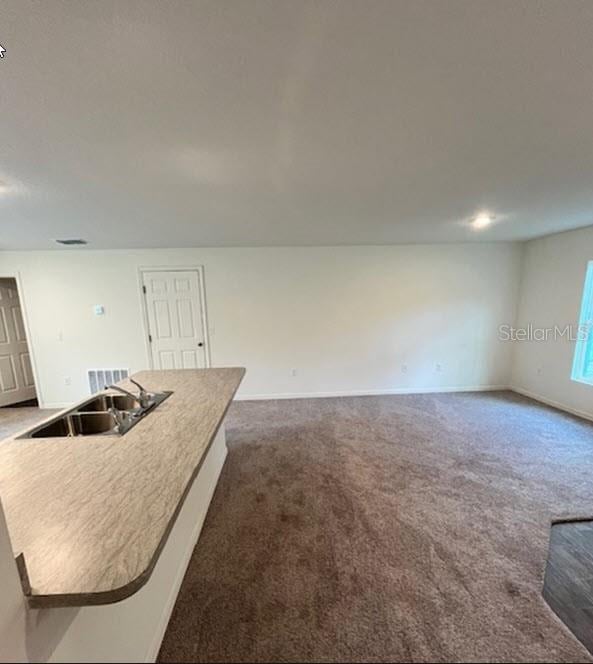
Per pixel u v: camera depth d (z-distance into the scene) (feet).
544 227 12.12
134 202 7.88
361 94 3.88
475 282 15.74
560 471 8.90
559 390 13.88
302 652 4.38
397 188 7.34
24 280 14.66
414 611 4.93
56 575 2.59
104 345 15.25
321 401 15.23
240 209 8.79
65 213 8.69
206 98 3.89
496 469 9.02
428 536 6.50
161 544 2.96
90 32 2.87
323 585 5.40
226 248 14.96
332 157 5.63
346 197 7.93
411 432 11.57
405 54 3.23
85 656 3.00
